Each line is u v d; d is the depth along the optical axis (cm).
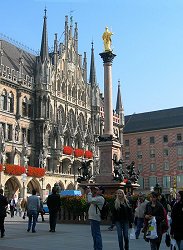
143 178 11419
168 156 11131
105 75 4306
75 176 8012
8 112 6644
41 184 6969
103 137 4166
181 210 1194
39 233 2358
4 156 6272
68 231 2534
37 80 7312
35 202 2409
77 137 8244
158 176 11181
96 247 1495
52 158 7381
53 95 7594
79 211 3272
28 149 6925
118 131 10200
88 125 8781
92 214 1508
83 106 8669
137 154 11719
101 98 10444
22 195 6444
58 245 1777
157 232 1377
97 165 8594
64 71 8081
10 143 6588
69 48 8400
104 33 4388
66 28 8394
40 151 7056
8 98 6719
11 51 7600
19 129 6812
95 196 1542
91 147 8556
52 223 2467
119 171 3875
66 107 8000
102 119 9406
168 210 2472
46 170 7200
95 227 1504
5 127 6556
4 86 6631
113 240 2066
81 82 8694
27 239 2008
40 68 7381
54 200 2481
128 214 1541
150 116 12250
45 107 7238
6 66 6762
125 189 3847
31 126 7131
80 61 8775
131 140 11919
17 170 6362
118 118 10225
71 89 8269
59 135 7500
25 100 7094
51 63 7744
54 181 7356
